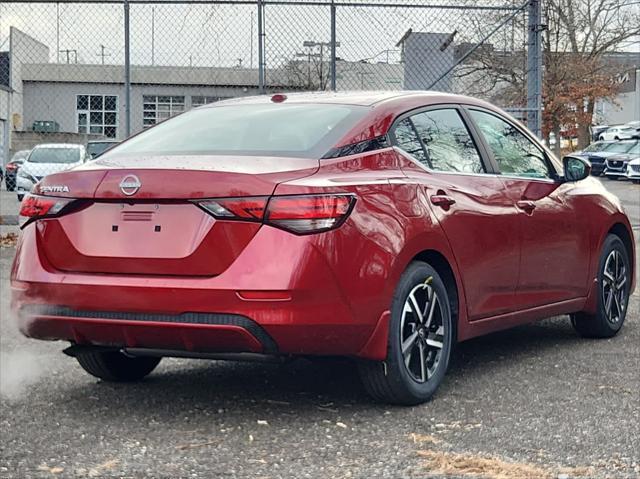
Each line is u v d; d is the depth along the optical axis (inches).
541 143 243.8
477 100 225.5
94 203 171.2
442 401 187.9
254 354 166.4
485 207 205.0
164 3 482.0
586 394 193.5
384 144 187.0
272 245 160.4
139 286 163.6
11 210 751.7
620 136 1859.0
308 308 161.2
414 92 210.4
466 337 201.5
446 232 190.2
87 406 185.9
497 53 704.4
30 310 173.5
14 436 164.2
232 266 160.7
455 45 549.6
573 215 239.1
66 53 490.9
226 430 168.4
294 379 210.1
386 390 179.5
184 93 753.6
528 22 507.2
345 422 173.2
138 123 781.9
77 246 170.7
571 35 1354.6
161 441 161.6
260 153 178.1
